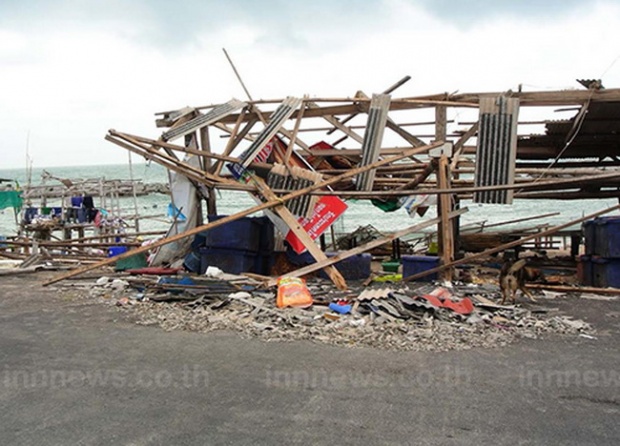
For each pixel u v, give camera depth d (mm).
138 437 3811
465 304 7797
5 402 4484
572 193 14461
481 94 10391
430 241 18234
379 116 10656
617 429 3939
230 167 11953
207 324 7266
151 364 5535
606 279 10141
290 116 11352
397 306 7648
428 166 11461
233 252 11664
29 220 23750
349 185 13273
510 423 4047
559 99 9906
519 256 15625
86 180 24797
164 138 11680
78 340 6520
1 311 8289
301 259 12273
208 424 4031
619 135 12266
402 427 3977
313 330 6852
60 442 3736
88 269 10438
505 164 9820
